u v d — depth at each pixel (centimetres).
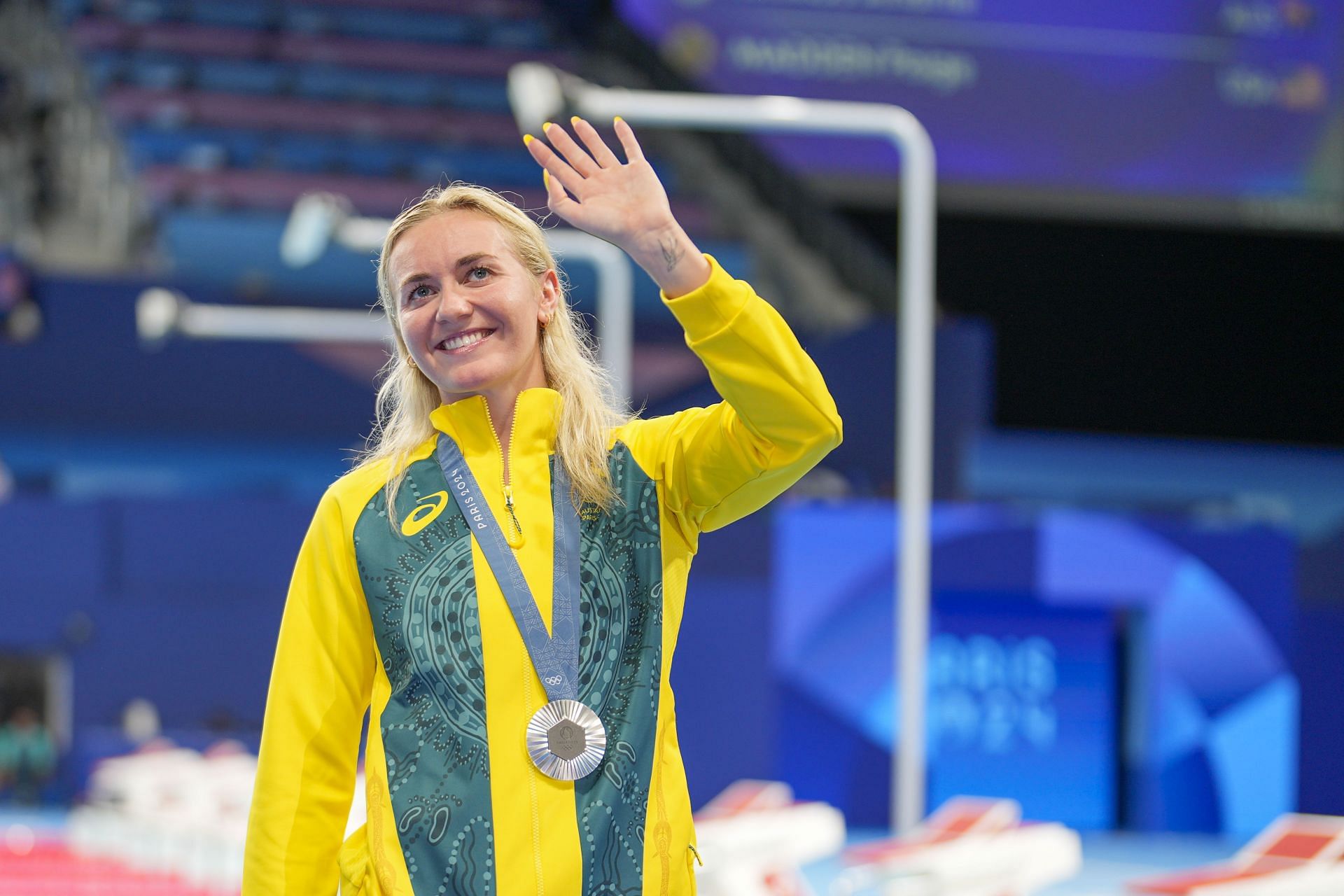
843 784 4975
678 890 685
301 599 725
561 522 704
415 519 712
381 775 683
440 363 716
